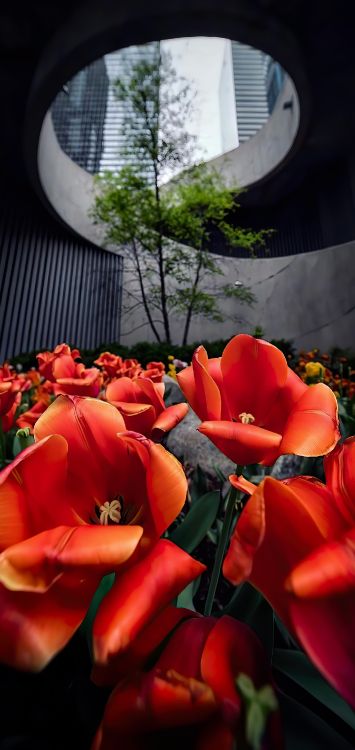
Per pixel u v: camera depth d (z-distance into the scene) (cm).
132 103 990
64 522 34
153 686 25
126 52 944
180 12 667
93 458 38
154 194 1073
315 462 114
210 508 68
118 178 1023
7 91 800
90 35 667
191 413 204
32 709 43
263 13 719
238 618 47
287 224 1527
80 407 39
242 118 2486
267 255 1502
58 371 107
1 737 42
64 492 34
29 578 26
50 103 750
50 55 716
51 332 1048
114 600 27
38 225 1068
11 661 25
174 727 24
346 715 42
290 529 27
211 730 23
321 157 1322
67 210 1080
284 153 1322
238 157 1516
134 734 24
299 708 41
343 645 23
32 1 686
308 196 1471
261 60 2586
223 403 53
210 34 721
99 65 1345
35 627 26
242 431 40
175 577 28
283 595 25
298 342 1201
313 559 25
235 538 26
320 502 30
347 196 1319
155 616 26
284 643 74
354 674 22
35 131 799
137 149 1027
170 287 1242
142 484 36
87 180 1201
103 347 774
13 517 29
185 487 32
